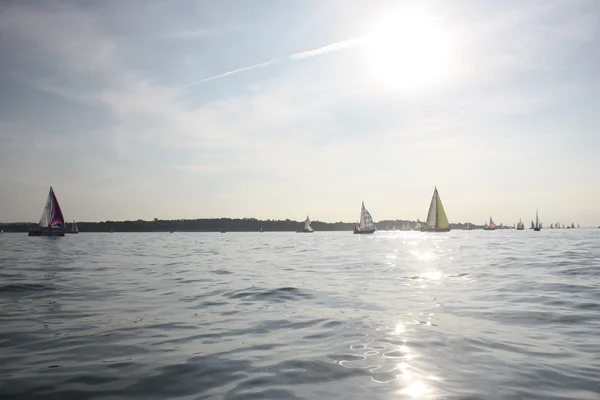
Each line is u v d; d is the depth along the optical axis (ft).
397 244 239.91
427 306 45.06
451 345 29.48
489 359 26.16
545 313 40.37
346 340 31.19
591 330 33.73
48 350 28.81
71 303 47.91
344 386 21.77
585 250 138.31
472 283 63.10
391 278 71.36
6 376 23.58
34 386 22.06
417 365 25.13
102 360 26.53
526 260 100.63
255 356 27.27
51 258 118.52
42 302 48.44
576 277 67.36
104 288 59.93
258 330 34.73
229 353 27.96
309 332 33.88
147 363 25.88
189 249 183.42
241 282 66.74
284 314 41.47
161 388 21.72
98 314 41.63
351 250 173.37
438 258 117.70
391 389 21.29
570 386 21.48
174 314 41.65
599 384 21.70
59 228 302.25
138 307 45.55
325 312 42.34
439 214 402.93
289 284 63.98
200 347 29.53
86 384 22.31
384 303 47.29
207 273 81.10
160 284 64.34
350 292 55.67
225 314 41.63
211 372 24.16
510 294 51.96
